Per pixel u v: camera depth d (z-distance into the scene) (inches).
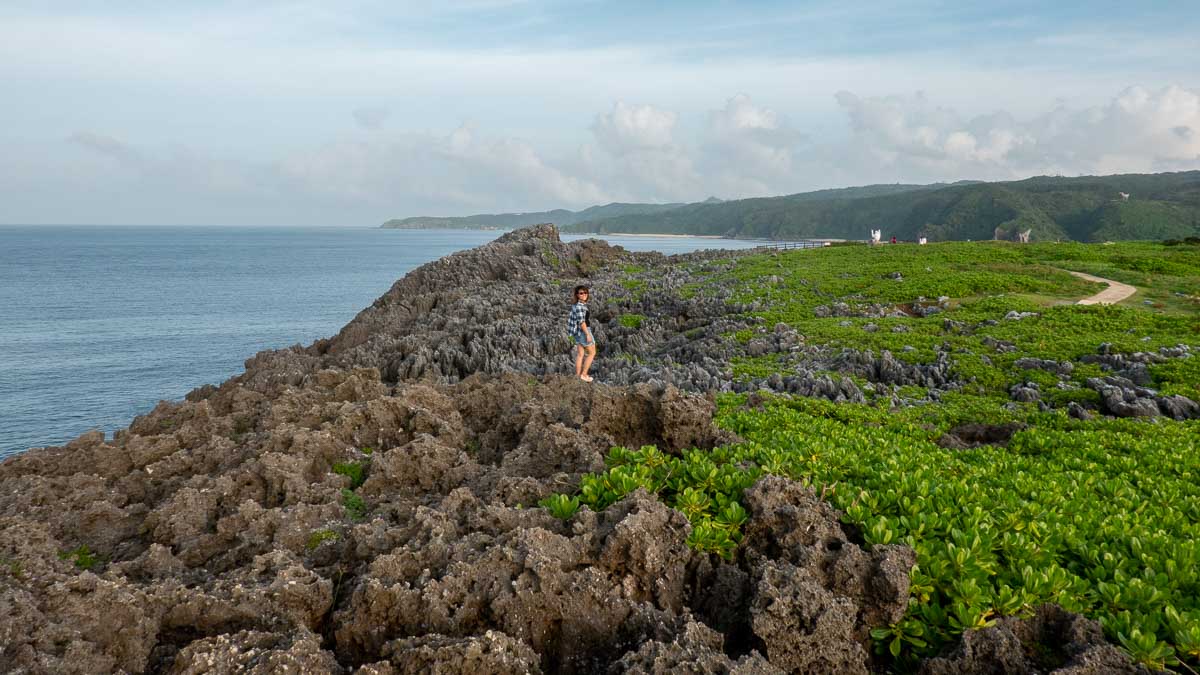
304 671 198.4
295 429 414.6
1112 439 509.4
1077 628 212.1
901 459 394.0
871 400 778.2
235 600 235.5
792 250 2369.6
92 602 225.9
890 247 2244.1
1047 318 1124.5
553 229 2694.4
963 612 219.5
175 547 307.3
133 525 333.1
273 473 352.8
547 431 385.1
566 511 287.1
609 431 420.2
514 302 1713.8
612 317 1521.9
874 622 228.7
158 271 6058.1
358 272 6230.3
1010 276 1535.4
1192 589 245.3
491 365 1152.8
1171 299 1316.4
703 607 245.9
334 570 266.2
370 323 1657.2
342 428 437.1
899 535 267.9
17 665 200.2
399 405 462.6
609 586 235.9
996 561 260.1
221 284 4945.9
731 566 249.3
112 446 427.2
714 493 309.1
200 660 198.5
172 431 484.4
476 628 225.0
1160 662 199.0
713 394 637.9
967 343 986.7
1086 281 1517.0
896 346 985.5
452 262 2257.6
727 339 1149.7
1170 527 312.0
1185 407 690.2
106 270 6082.7
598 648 223.1
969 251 2003.0
